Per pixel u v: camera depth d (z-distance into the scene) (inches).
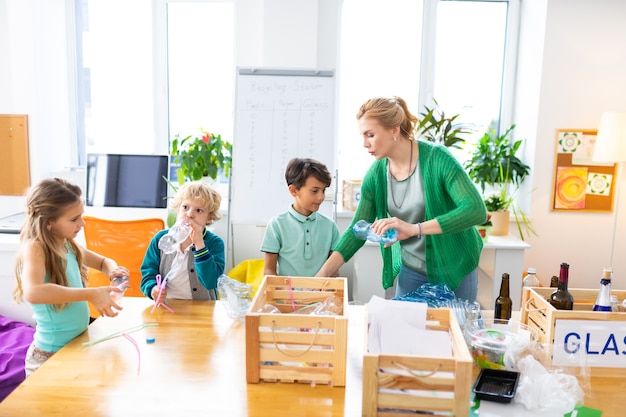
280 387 48.1
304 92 117.8
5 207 140.0
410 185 73.2
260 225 119.0
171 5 144.3
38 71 134.9
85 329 60.0
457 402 41.7
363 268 123.1
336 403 45.6
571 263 142.5
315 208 80.7
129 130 150.7
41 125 137.3
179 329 60.0
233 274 125.3
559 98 135.1
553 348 51.8
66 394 45.9
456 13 147.9
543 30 133.0
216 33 145.2
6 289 106.3
